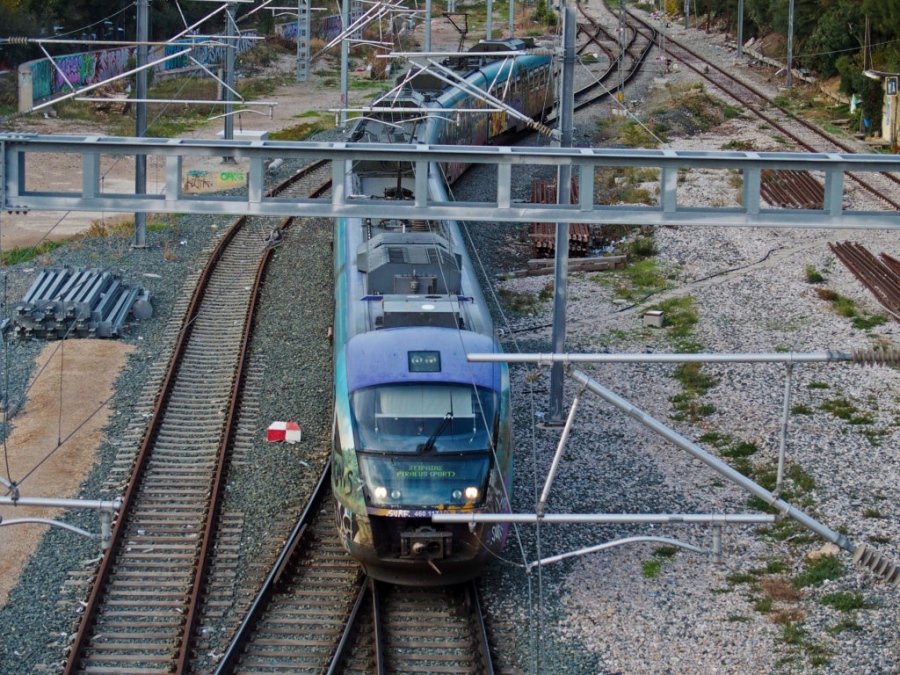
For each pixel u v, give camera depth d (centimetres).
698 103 17838
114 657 4834
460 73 13612
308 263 10506
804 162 4469
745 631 5078
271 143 4428
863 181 13112
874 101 16062
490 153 4466
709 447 7069
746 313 9469
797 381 8006
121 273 10038
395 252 6438
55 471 6569
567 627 5131
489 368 5562
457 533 5206
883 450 6844
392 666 4806
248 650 4919
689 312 9506
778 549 5831
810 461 6750
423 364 5469
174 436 7094
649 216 4556
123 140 4403
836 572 5522
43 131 15838
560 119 7112
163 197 4459
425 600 5359
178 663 4753
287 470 6688
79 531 4078
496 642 5000
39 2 19450
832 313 9356
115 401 7562
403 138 10175
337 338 6138
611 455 6931
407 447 5231
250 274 10162
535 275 10719
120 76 7506
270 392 7756
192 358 8312
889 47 17788
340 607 5306
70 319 8681
